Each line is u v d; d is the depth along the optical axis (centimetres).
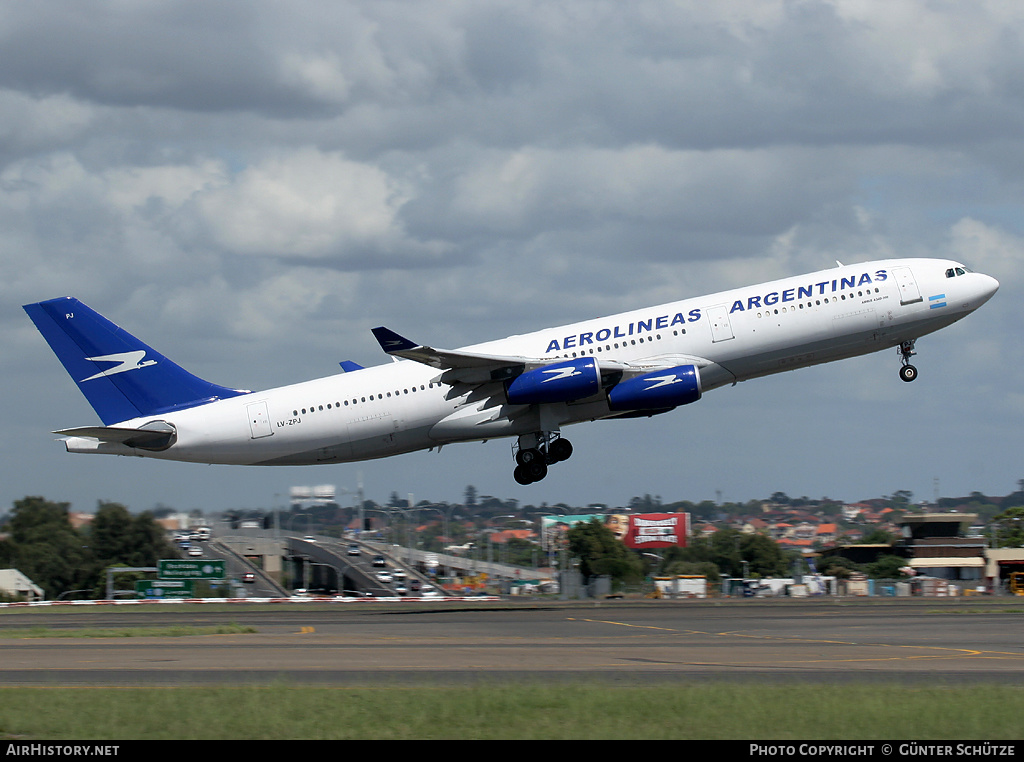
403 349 13762
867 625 11812
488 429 15200
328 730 5722
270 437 15338
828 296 14612
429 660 8781
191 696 6712
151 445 15488
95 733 5703
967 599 17162
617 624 12138
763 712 6003
